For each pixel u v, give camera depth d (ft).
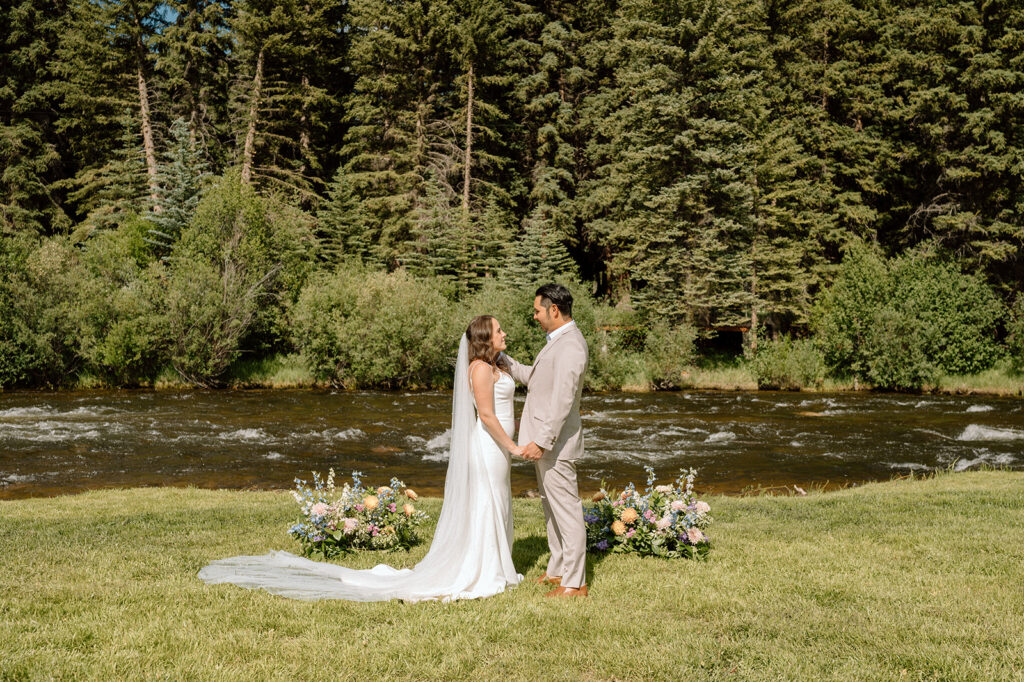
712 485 38.27
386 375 88.48
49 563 18.22
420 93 129.08
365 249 123.54
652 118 102.42
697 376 95.76
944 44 103.76
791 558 19.24
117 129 133.59
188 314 86.69
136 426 56.29
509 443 16.06
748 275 105.50
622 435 55.11
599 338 94.63
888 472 41.24
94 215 119.75
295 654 12.28
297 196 129.90
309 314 89.61
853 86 112.88
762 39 108.27
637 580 16.98
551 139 130.93
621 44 110.32
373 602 15.26
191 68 131.44
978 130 98.32
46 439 49.60
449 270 119.03
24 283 83.51
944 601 15.42
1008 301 102.78
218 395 80.18
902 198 115.65
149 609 14.40
